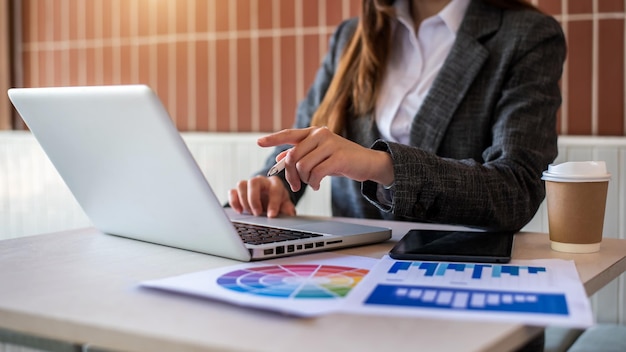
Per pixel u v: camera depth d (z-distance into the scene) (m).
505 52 1.43
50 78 2.98
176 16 2.72
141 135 0.86
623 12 2.01
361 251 1.00
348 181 1.60
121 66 2.84
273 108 2.57
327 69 1.75
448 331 0.61
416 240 1.01
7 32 3.00
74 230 1.20
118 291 0.76
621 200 1.95
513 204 1.15
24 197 2.84
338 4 2.42
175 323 0.64
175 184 0.89
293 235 1.03
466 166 1.12
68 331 0.65
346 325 0.63
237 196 1.36
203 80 2.69
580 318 0.64
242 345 0.57
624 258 0.96
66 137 0.99
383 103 1.57
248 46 2.60
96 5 2.87
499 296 0.71
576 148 2.00
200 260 0.92
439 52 1.55
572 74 2.08
